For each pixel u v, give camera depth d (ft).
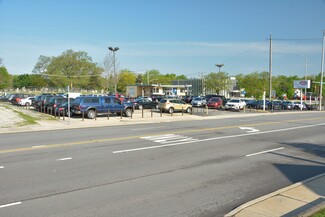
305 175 29.01
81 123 74.74
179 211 19.84
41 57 355.15
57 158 34.22
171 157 35.73
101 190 23.59
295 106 183.01
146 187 24.52
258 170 30.58
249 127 69.15
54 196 22.12
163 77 371.76
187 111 115.44
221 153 38.70
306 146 45.11
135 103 128.36
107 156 35.65
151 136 52.47
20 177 26.68
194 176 27.96
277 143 47.32
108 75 244.01
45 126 67.26
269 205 20.36
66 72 339.77
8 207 19.99
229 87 298.35
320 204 18.90
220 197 22.61
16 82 460.55
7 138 49.80
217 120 89.86
